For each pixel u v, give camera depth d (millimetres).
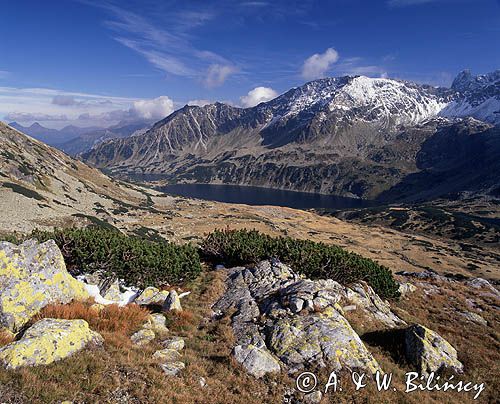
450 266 131250
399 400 15414
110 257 25203
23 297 16938
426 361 18891
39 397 10844
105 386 12047
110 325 17500
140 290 25172
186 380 13883
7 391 10805
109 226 130375
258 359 16016
